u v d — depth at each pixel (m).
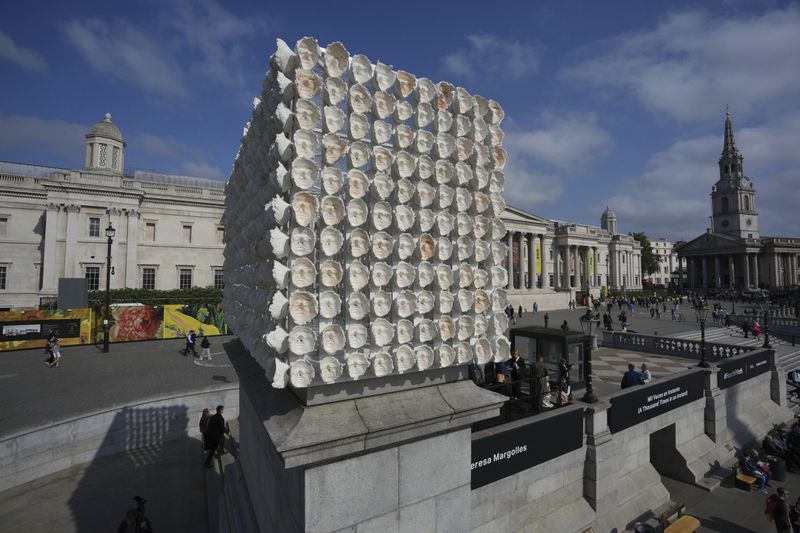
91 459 12.23
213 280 49.53
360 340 4.00
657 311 48.12
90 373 20.94
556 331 14.09
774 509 9.48
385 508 4.20
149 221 46.72
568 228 76.75
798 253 95.88
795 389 20.05
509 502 8.07
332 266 3.86
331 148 3.87
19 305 40.41
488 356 5.04
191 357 25.41
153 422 13.46
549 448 8.81
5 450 10.59
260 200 4.50
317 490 3.78
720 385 14.45
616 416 10.27
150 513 9.66
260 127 4.84
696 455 12.68
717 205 109.00
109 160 50.34
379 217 4.23
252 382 5.48
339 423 3.85
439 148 4.72
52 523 9.20
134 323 31.61
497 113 5.29
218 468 11.45
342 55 4.04
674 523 9.18
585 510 9.26
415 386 4.64
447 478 4.70
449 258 4.89
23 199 41.06
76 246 41.91
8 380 19.48
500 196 5.26
